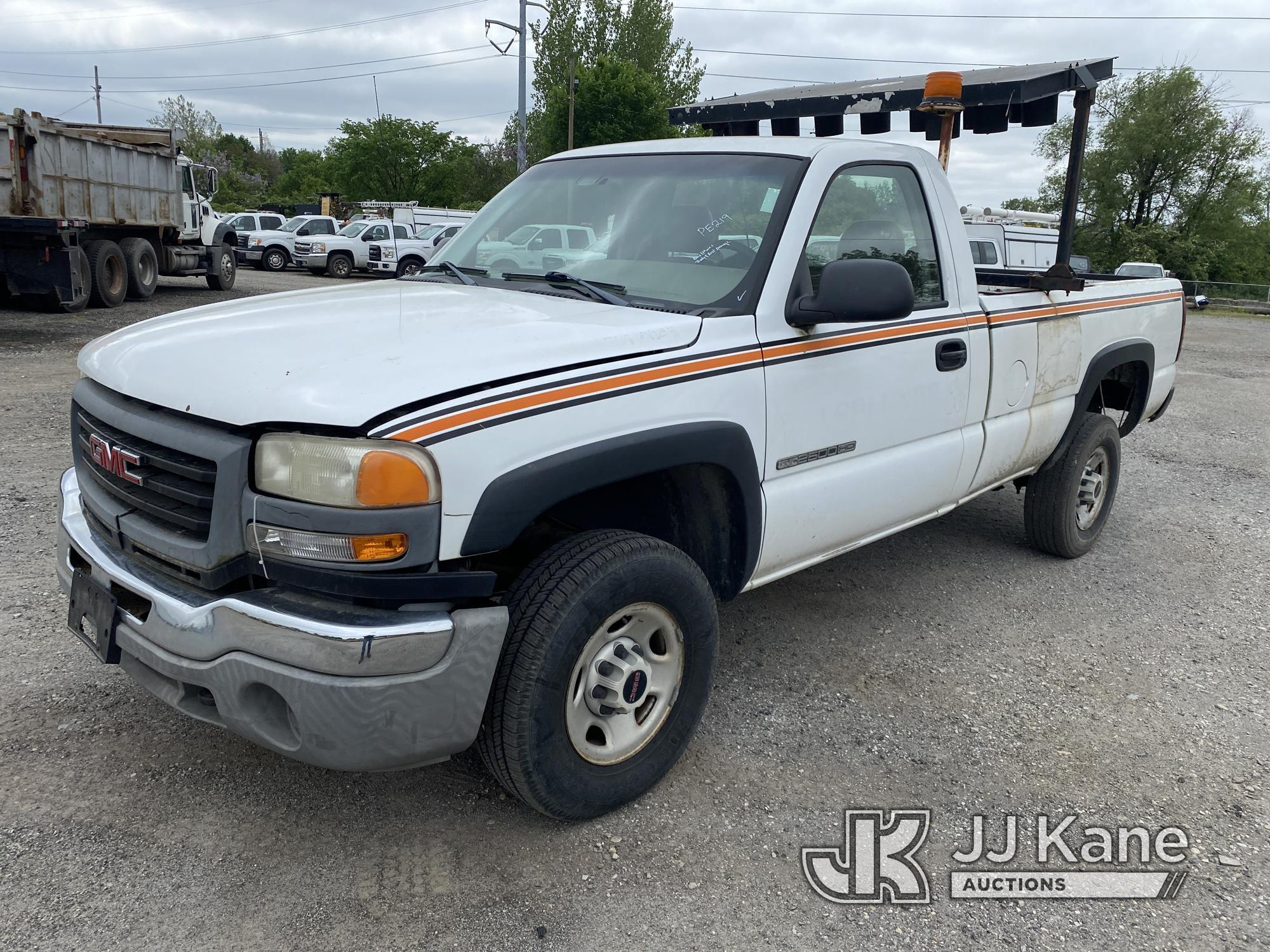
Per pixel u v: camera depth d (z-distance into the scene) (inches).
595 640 99.6
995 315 155.9
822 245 125.8
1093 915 96.0
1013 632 164.7
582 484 93.6
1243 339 888.9
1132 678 149.1
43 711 121.7
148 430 92.4
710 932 91.1
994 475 167.6
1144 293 205.6
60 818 101.9
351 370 87.7
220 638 86.6
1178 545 219.3
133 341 104.1
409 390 84.8
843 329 126.1
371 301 115.7
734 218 123.4
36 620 145.9
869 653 153.3
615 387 97.5
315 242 989.2
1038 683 146.0
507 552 116.3
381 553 83.0
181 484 90.9
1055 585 189.2
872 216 135.1
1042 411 175.9
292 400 84.1
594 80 1592.0
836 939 91.2
